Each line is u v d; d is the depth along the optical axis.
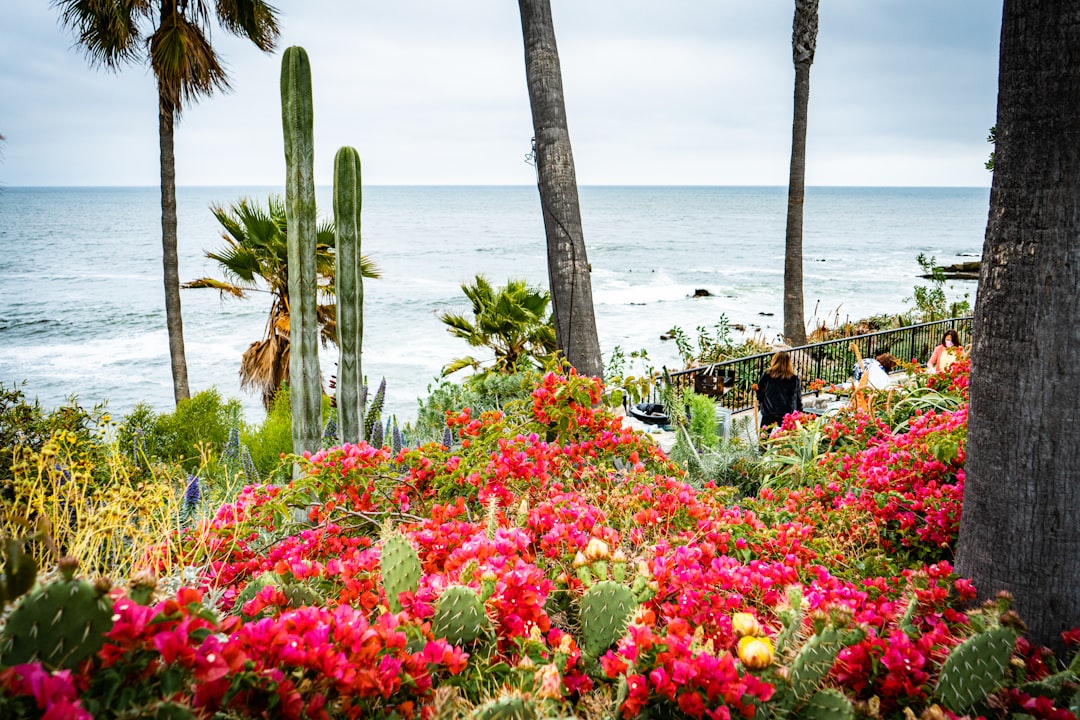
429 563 2.76
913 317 19.62
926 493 4.05
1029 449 2.71
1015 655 2.54
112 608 1.40
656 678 1.85
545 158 6.12
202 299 45.47
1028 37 2.57
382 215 183.00
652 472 4.55
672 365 23.88
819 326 19.05
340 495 3.67
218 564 2.99
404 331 34.94
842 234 114.69
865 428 6.32
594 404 4.59
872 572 3.42
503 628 2.22
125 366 28.28
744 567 2.83
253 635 1.64
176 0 12.80
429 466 3.82
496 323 12.22
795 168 16.22
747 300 45.91
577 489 4.08
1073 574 2.69
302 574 2.49
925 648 2.25
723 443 6.73
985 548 2.86
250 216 13.62
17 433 5.02
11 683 1.20
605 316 38.88
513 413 4.84
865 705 1.83
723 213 196.12
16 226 127.44
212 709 1.47
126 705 1.33
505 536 2.62
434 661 1.94
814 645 1.93
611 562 2.43
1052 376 2.65
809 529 3.70
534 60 6.07
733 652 2.35
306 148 5.20
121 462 3.67
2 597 1.27
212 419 8.80
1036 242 2.63
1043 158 2.59
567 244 6.12
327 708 1.71
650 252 84.31
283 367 13.86
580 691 2.14
